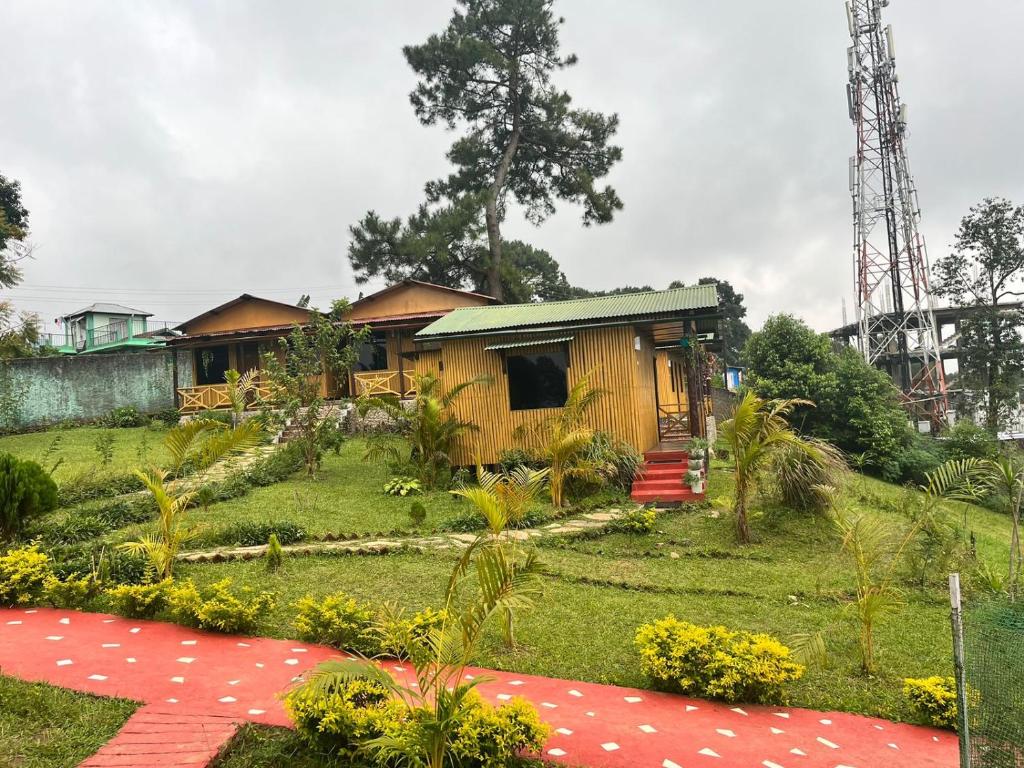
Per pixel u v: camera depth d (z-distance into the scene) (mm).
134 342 35000
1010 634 4441
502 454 15492
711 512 12719
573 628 7496
